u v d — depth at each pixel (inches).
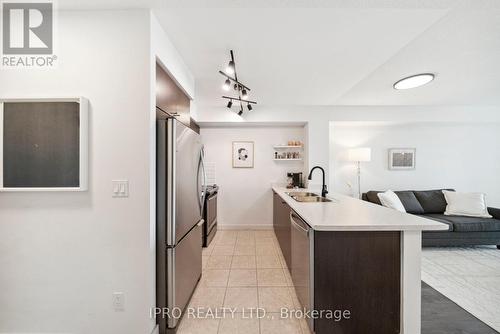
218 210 173.9
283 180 173.9
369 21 65.8
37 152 58.0
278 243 138.6
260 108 156.6
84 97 59.0
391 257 59.6
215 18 64.2
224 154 174.6
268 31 70.8
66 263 59.6
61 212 59.5
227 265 108.9
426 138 175.5
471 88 123.0
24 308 59.7
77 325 59.6
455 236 128.3
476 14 62.4
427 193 158.4
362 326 59.7
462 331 66.3
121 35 59.8
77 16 59.9
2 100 57.7
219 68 97.1
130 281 59.4
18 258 59.6
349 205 83.7
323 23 66.9
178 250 67.5
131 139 59.6
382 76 107.3
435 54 86.0
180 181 68.3
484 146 173.2
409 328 58.6
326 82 113.8
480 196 143.9
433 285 91.1
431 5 57.9
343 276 59.8
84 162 58.4
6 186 57.9
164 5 58.6
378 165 177.0
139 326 59.2
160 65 70.0
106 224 59.7
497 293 85.6
